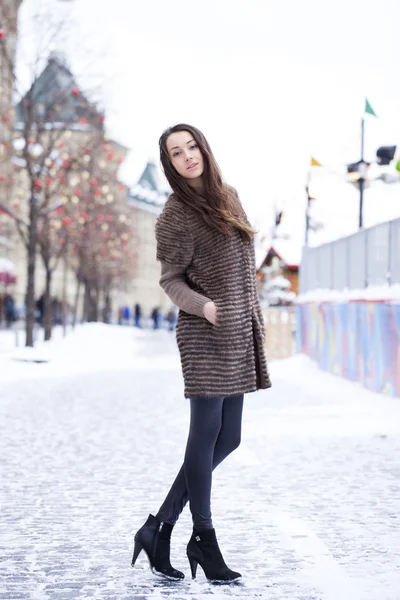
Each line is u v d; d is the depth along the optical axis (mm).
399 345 14555
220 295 4727
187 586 4570
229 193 4820
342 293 18891
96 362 25875
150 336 51594
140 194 146875
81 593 4434
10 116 29953
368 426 11242
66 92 29938
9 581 4648
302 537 5566
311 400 14641
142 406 13852
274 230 45594
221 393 4715
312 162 22094
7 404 14008
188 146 4742
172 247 4742
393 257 15344
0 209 29281
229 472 7957
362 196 21672
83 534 5723
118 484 7484
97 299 67875
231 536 5602
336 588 4477
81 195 37281
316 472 7977
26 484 7488
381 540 5508
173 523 4797
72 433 10734
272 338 26438
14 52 28641
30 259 29156
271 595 4371
